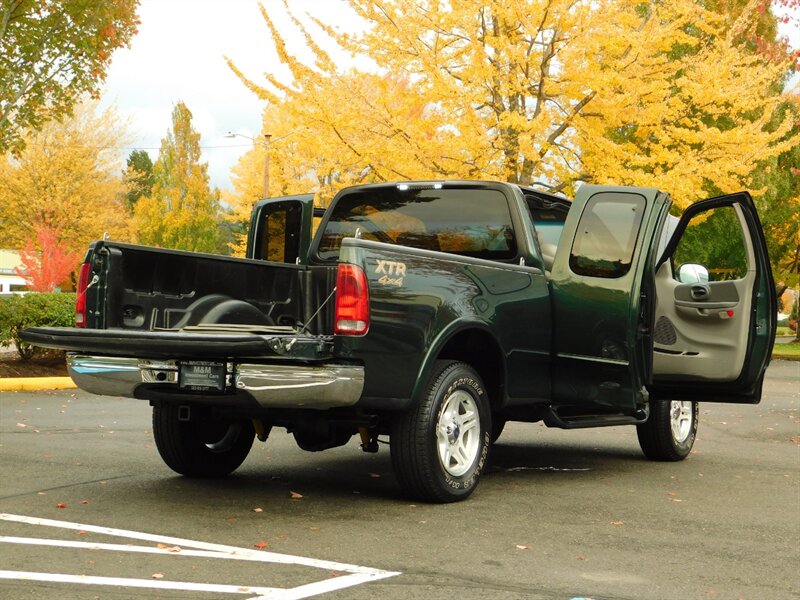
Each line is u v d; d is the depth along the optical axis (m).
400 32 16.59
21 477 6.58
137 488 6.27
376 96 17.67
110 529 4.97
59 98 16.02
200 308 6.03
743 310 7.51
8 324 15.16
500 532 5.16
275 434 9.59
